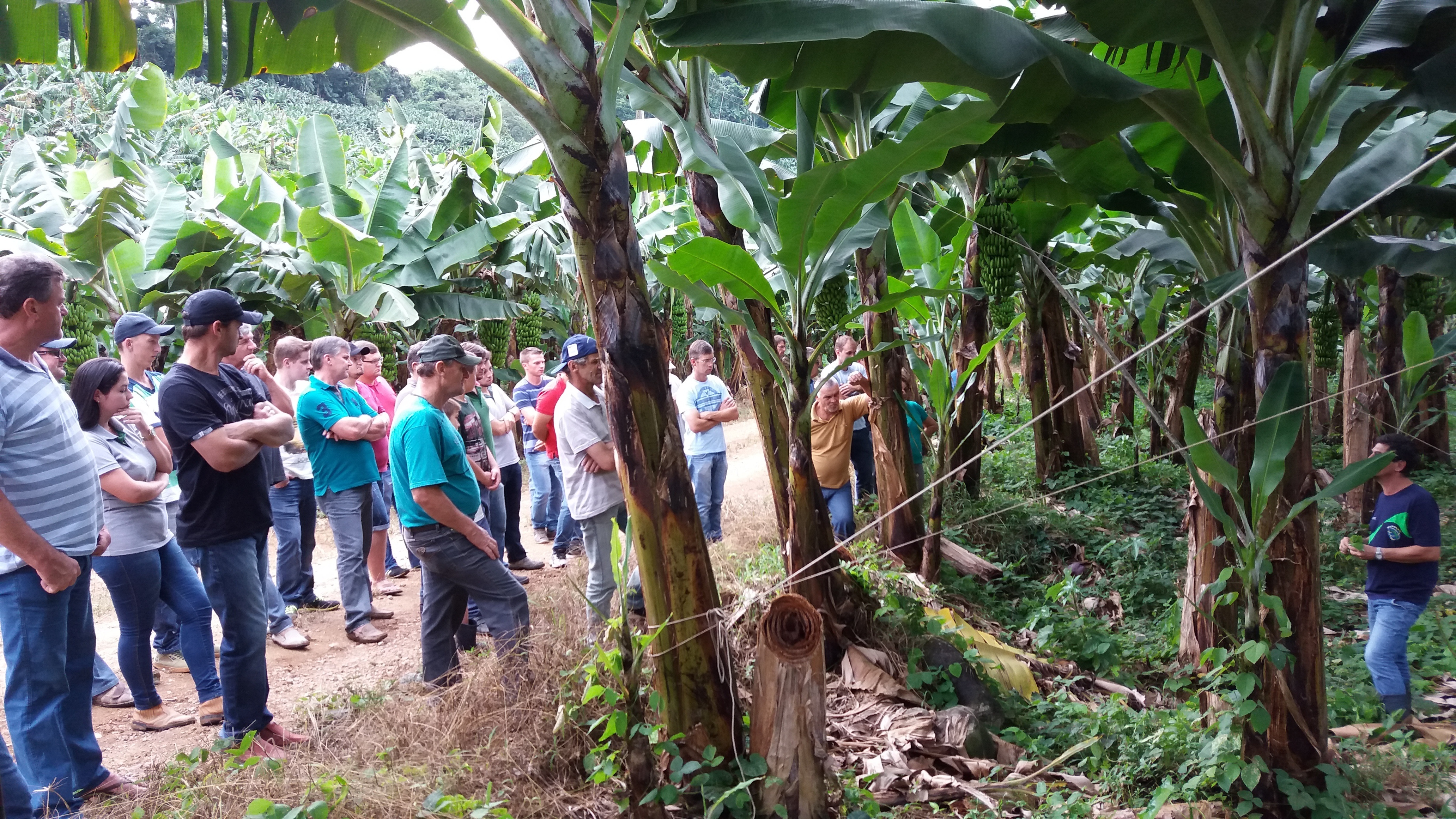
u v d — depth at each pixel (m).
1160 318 12.48
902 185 5.06
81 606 3.28
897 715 4.07
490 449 6.32
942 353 6.14
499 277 12.68
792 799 2.92
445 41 2.70
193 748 3.57
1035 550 7.30
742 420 16.98
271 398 5.42
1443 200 4.60
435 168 13.75
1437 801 3.43
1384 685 4.46
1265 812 3.27
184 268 8.69
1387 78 4.31
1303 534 3.23
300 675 5.12
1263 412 3.19
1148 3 3.15
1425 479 9.20
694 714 3.08
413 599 6.69
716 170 3.95
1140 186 5.09
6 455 3.04
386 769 3.22
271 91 28.64
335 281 9.27
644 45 4.12
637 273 2.88
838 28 3.00
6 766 2.77
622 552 3.05
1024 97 3.63
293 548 6.30
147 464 4.13
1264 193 3.21
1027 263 9.00
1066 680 4.73
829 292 5.98
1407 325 6.46
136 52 3.42
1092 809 3.41
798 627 2.97
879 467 6.07
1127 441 11.44
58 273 3.16
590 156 2.74
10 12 3.26
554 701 3.55
